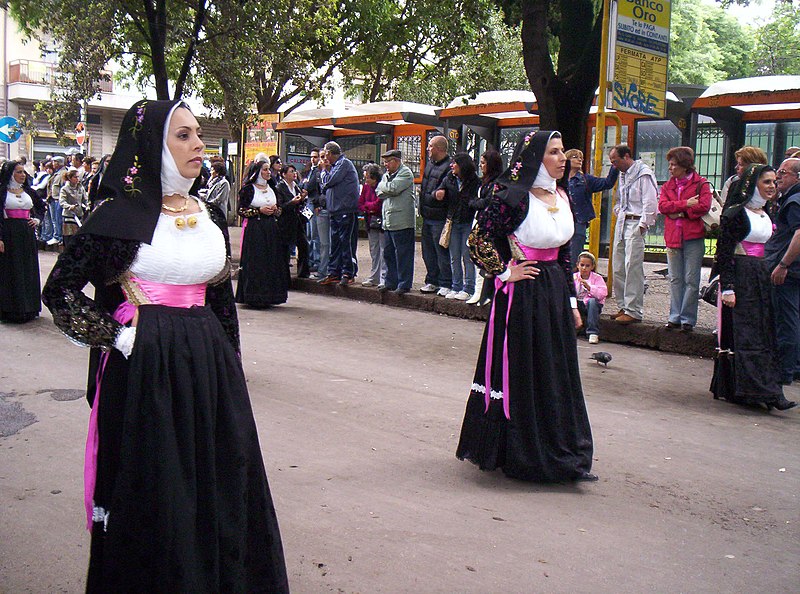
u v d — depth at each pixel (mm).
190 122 3113
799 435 6184
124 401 2947
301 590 3539
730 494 4922
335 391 6953
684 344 8695
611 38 10500
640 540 4211
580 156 9562
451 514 4422
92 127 33719
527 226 4918
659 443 5855
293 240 11320
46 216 18531
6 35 32594
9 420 5996
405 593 3547
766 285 6855
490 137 16828
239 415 3125
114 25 14820
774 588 3746
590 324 9180
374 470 5082
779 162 13789
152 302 3059
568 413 4980
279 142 21969
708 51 35625
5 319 9859
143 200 3053
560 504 4652
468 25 15008
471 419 5109
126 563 2863
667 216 8695
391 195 11141
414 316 10727
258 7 14547
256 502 3121
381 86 25469
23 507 4441
